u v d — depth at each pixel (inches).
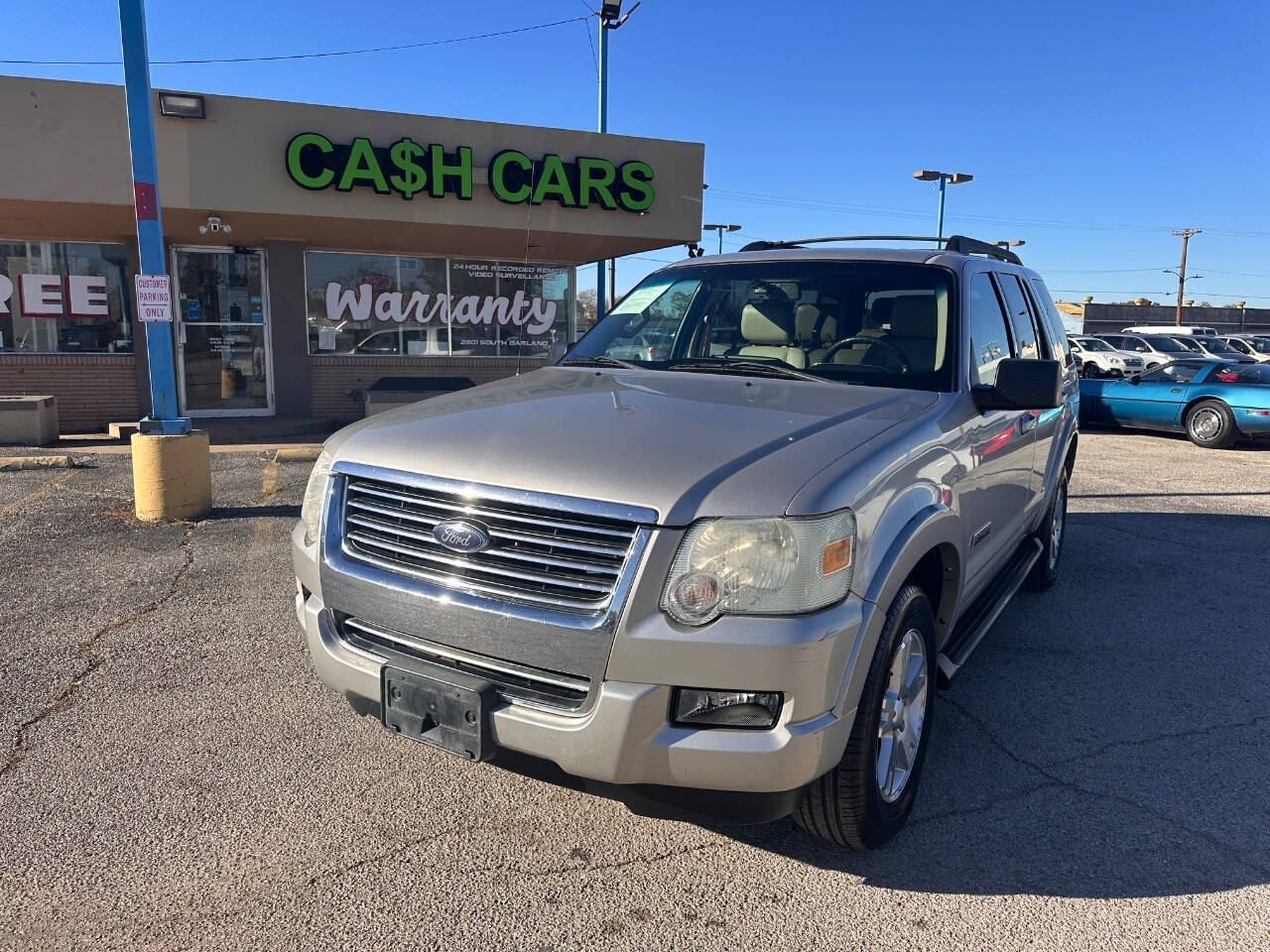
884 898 110.0
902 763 120.4
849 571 99.3
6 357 500.1
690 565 94.4
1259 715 164.4
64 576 228.2
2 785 130.3
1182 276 2443.4
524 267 611.2
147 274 279.6
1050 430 203.8
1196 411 554.9
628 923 104.4
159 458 279.9
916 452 116.6
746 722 96.3
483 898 108.1
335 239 529.3
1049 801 133.3
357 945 99.7
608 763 96.4
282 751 142.2
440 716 105.7
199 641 186.2
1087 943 102.7
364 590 111.8
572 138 505.0
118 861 113.4
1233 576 255.6
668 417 116.4
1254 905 109.9
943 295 151.9
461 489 104.4
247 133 440.1
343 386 568.7
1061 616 218.4
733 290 167.9
